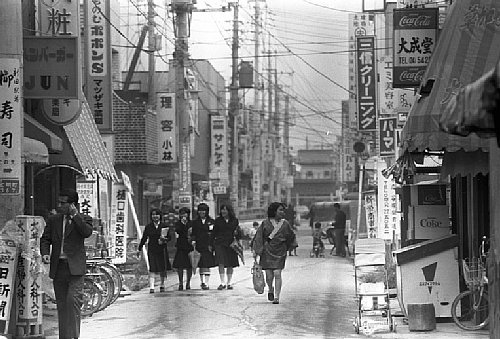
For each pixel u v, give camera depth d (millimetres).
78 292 13914
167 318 17438
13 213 14844
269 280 19938
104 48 25250
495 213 10609
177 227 23500
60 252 13695
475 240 15398
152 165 37531
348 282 25688
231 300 20703
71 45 18906
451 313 15117
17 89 14906
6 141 14859
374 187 29516
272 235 19812
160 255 22859
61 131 21797
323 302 20125
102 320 17281
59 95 18906
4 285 13914
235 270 31250
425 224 17312
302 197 138375
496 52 13828
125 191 23703
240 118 67438
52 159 21938
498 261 10406
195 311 18562
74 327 13812
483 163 14906
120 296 21734
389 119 27109
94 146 24406
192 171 47688
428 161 22875
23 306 14383
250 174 72000
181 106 34031
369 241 16484
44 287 16172
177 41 33125
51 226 13797
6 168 14852
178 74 33594
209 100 55375
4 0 14867
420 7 19516
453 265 15438
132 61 42812
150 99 39812
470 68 13898
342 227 40156
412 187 17547
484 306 14906
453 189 17234
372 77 34938
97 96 25328
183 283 25734
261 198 73750
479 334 14500
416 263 15477
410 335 14594
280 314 17859
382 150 27047
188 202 33844
